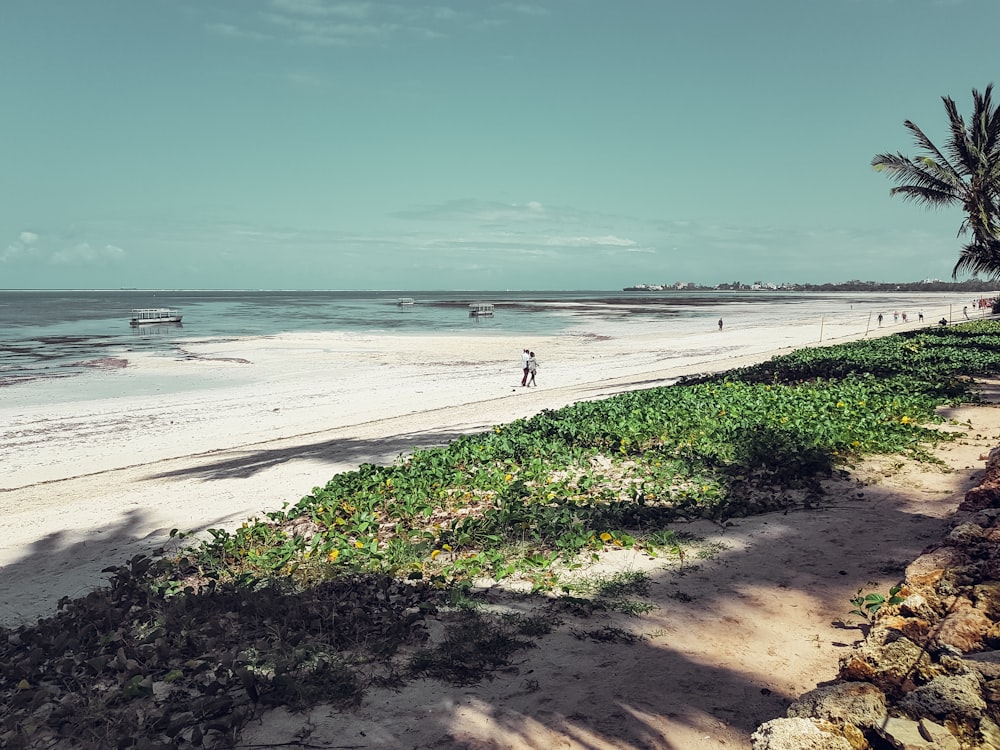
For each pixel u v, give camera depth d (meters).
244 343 57.81
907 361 22.78
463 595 6.92
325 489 11.48
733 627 6.05
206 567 8.45
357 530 9.27
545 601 6.76
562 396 26.11
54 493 15.82
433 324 86.94
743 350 47.12
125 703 5.12
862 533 8.09
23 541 11.77
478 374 36.88
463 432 19.22
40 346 56.50
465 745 4.49
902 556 7.29
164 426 24.23
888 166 33.38
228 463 17.73
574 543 8.04
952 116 31.30
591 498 9.98
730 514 9.03
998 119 30.31
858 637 5.72
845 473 10.31
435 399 28.58
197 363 43.31
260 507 12.55
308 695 5.06
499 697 5.05
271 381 35.22
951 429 12.96
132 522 12.34
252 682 5.04
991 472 8.36
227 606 6.92
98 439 22.39
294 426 23.73
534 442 13.52
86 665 5.68
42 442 22.06
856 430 12.53
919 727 3.40
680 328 75.19
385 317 107.44
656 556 7.80
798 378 21.59
